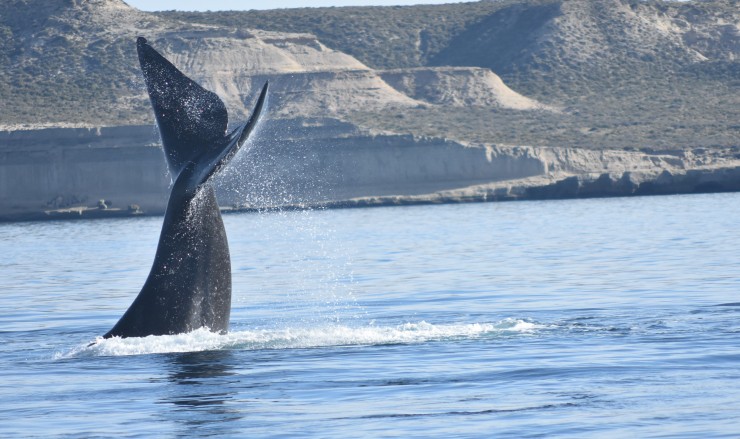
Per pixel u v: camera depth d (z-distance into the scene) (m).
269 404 57.09
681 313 85.81
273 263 156.62
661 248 158.38
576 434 49.94
